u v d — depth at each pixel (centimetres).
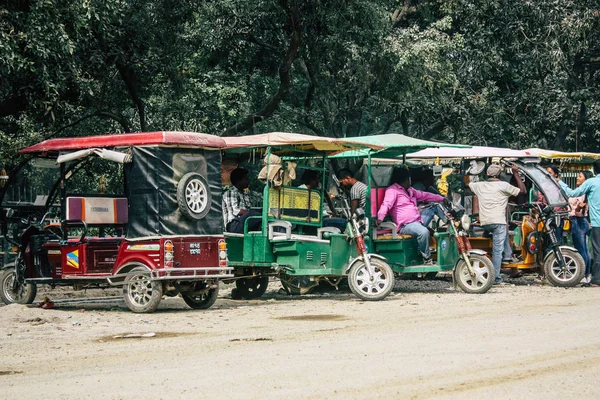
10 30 1538
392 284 1329
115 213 1323
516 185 1703
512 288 1515
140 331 1009
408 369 711
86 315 1191
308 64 2461
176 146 1230
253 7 2267
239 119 2539
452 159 1788
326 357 779
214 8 2283
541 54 2756
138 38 2014
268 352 818
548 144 3269
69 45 1563
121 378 706
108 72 1995
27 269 1350
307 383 662
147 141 1219
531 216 1617
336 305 1274
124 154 1222
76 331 1020
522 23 2788
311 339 902
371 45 2305
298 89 2989
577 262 1546
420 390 631
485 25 2831
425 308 1196
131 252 1227
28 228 1358
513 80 3017
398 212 1440
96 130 2258
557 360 745
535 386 642
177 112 2208
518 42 2809
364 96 2650
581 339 862
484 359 752
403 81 2359
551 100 2925
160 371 733
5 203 1579
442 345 834
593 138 3472
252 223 1440
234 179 1477
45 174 1474
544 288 1512
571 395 614
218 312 1216
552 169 1730
